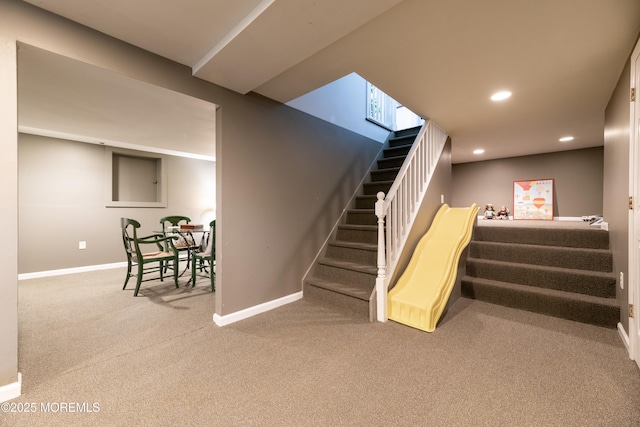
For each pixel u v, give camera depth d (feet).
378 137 14.66
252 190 8.47
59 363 5.81
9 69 4.70
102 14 5.19
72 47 5.39
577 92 8.55
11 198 4.68
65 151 13.69
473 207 10.91
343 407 4.54
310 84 8.04
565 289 8.86
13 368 4.75
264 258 8.84
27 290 11.03
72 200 13.92
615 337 6.95
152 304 9.44
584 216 17.20
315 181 10.75
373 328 7.56
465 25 5.49
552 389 4.95
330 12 4.84
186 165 18.13
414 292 8.27
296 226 9.95
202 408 4.52
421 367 5.66
